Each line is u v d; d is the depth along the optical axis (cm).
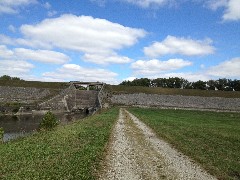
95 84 15788
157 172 2219
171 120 7375
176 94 17538
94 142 3256
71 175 1900
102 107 12938
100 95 14850
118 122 6275
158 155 2867
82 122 5831
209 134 4659
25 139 3494
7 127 6462
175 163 2542
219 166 2423
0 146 3028
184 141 3738
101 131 4312
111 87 17812
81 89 16162
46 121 4609
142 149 3166
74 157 2417
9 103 11881
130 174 2123
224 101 16350
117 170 2212
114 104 14475
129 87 18100
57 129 4509
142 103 15238
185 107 14938
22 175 1883
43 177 1838
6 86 15325
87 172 2012
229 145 3606
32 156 2456
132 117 7925
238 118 9912
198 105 15612
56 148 2816
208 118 9188
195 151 3045
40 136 3716
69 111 13288
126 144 3434
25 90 15112
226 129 5694
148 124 6000
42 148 2800
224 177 2105
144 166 2392
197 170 2323
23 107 11244
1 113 10256
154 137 4162
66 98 14150
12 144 3108
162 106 14825
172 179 2048
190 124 6438
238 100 16575
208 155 2862
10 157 2420
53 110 12850
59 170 2002
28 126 6781
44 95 14750
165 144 3562
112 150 2994
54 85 16762
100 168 2223
